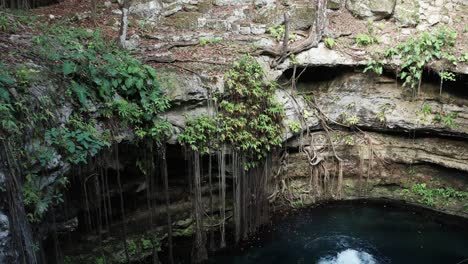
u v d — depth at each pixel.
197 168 8.21
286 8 10.41
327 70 10.34
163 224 8.80
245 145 8.55
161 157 8.05
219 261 8.81
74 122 6.59
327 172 10.73
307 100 10.31
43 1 11.33
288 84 10.08
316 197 10.80
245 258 8.90
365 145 10.73
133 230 8.45
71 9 10.80
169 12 10.69
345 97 10.52
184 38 9.81
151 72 7.52
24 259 5.52
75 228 7.45
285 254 9.01
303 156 10.59
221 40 9.80
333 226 9.98
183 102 8.08
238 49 9.47
